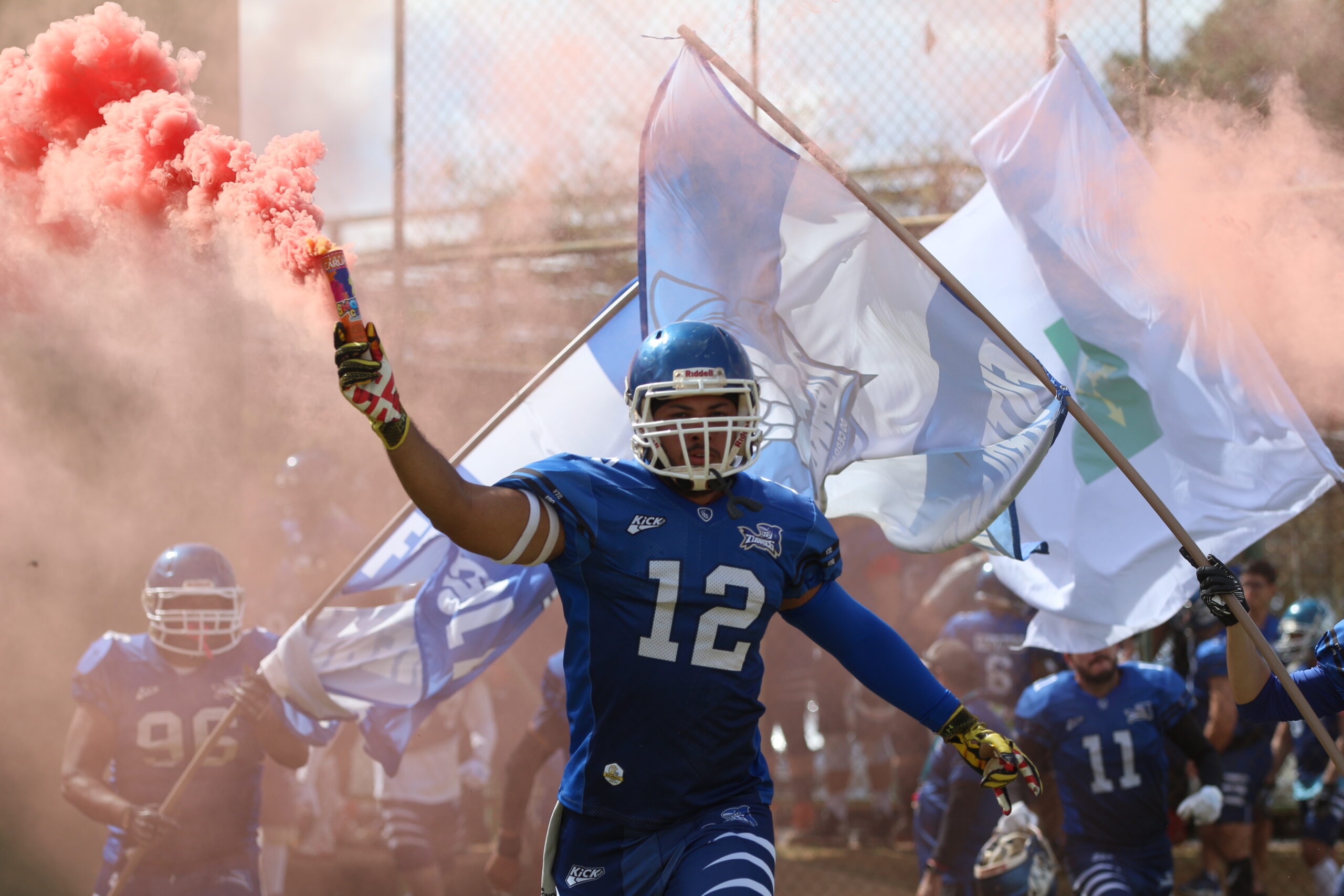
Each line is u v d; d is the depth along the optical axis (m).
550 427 9.68
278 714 10.29
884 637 6.66
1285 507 9.51
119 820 9.62
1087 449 9.75
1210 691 14.62
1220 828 14.27
